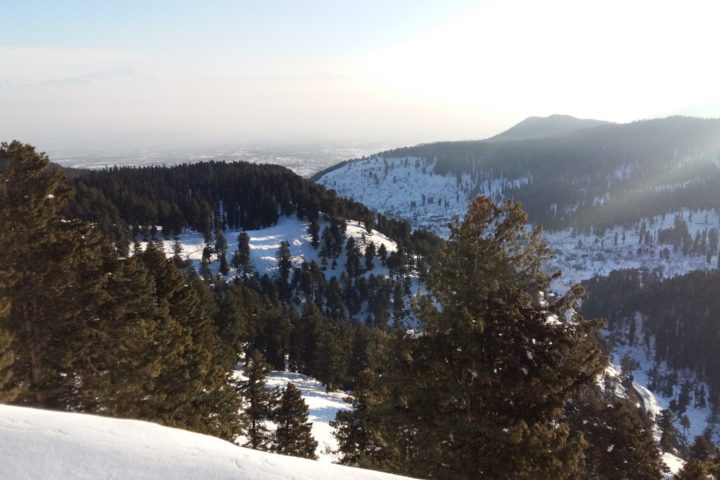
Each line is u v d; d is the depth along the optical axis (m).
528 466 8.20
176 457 4.26
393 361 9.62
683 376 131.12
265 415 25.31
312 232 121.00
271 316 61.19
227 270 106.06
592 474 13.14
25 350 13.52
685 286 149.00
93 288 14.41
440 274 8.97
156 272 24.00
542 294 9.32
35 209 13.20
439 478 8.95
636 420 14.11
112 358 14.80
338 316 93.50
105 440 4.41
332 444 28.95
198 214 129.12
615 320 158.25
